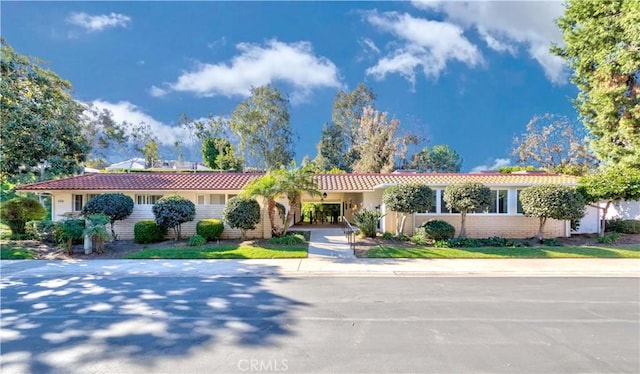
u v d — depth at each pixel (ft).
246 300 24.40
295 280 30.99
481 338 17.49
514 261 39.32
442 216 56.85
